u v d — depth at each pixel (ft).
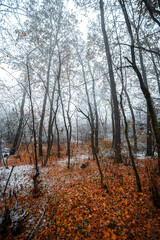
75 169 24.20
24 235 9.55
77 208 12.07
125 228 9.15
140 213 10.39
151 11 15.15
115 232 8.92
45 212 12.05
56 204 13.11
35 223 10.78
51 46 35.17
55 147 51.75
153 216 9.81
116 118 25.76
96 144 40.52
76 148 53.21
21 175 22.97
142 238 8.18
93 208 11.82
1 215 10.75
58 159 35.55
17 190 16.76
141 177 16.61
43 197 14.88
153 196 10.75
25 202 14.06
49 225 10.39
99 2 26.94
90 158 33.12
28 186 18.15
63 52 37.63
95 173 20.63
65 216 11.21
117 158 24.70
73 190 15.71
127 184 15.40
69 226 10.02
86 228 9.59
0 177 20.90
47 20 34.30
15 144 41.96
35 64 32.78
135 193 13.21
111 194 13.74
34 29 29.78
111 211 11.15
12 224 10.39
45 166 28.32
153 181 11.92
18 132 41.70
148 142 30.01
